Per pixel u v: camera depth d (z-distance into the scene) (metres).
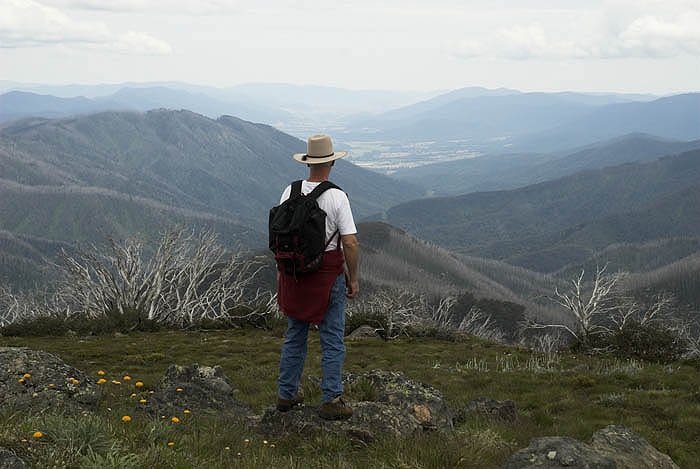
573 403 13.25
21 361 7.25
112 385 8.52
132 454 3.95
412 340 37.50
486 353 28.91
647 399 13.83
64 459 3.67
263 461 4.80
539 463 4.48
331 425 5.86
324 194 5.21
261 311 41.22
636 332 28.97
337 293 5.45
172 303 42.16
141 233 40.91
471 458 5.25
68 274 38.34
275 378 14.81
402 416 6.16
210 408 7.38
